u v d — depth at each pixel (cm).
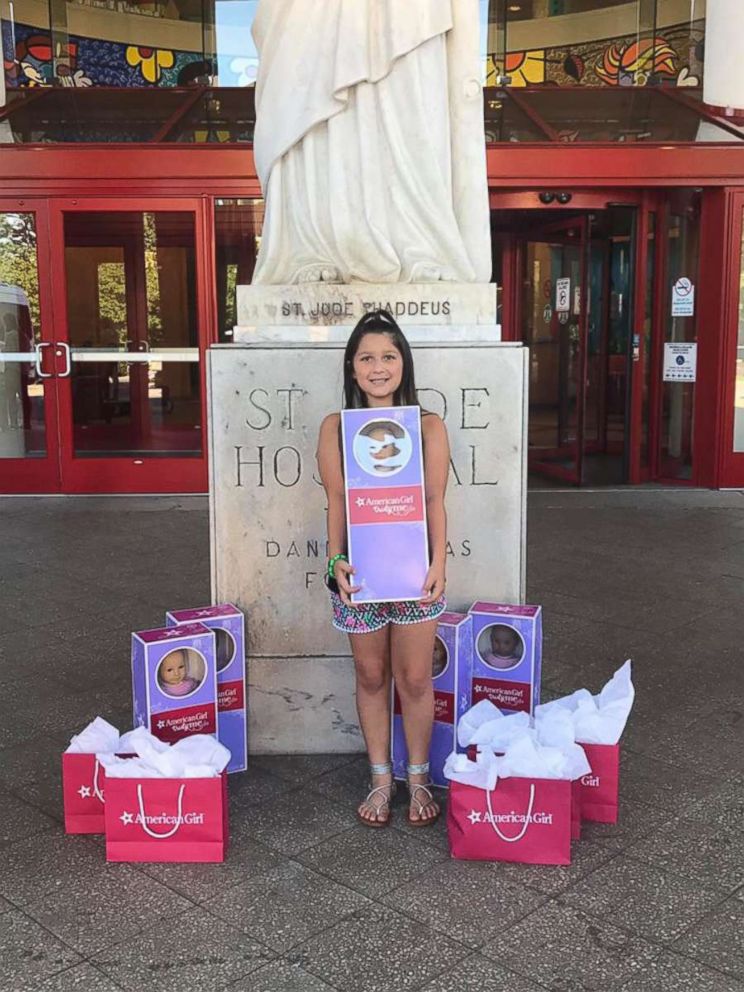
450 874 306
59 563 680
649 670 480
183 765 313
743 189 873
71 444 902
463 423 372
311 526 375
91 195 860
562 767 307
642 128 889
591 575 644
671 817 340
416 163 385
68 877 306
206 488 911
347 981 256
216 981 257
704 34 925
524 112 905
